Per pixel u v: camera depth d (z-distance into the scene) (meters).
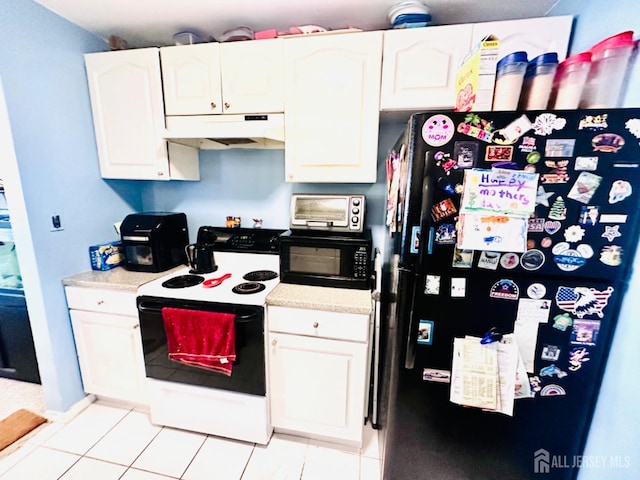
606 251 0.96
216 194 2.07
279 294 1.45
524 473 1.17
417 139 1.00
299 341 1.41
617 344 1.01
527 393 1.09
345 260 1.50
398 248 1.16
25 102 1.42
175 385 1.53
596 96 0.99
